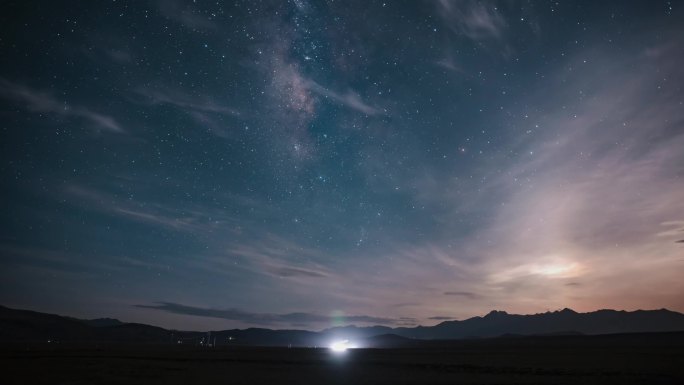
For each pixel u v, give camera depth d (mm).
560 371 36219
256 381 31391
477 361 50906
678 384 28422
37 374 35406
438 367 42406
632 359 49625
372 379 32375
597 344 105000
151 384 29641
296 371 39250
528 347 97625
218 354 70812
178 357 59594
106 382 30719
